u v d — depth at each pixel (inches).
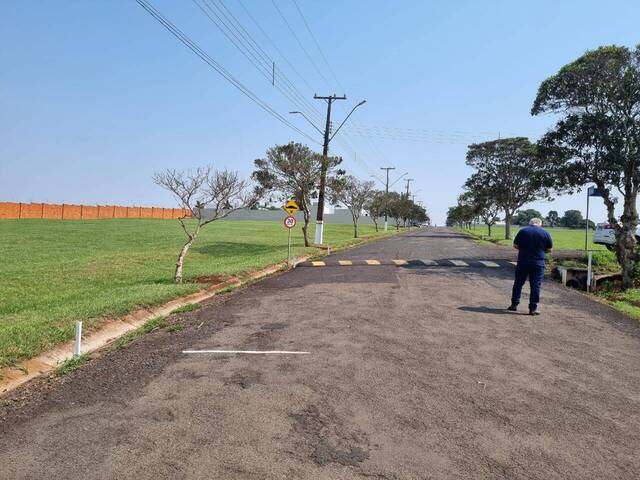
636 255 613.3
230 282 587.2
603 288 593.0
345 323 367.9
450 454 169.0
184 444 175.5
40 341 294.8
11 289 536.4
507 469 159.6
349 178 1713.8
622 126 674.2
